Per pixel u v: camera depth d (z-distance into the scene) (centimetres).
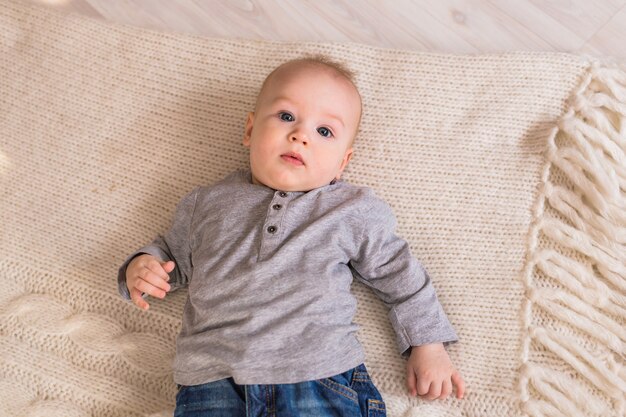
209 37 150
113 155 145
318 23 162
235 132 145
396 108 142
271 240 117
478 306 130
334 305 116
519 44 156
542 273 131
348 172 140
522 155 137
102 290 137
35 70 150
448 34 158
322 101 122
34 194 144
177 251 129
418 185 138
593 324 125
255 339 111
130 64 149
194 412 111
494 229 134
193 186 143
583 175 132
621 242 129
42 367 132
